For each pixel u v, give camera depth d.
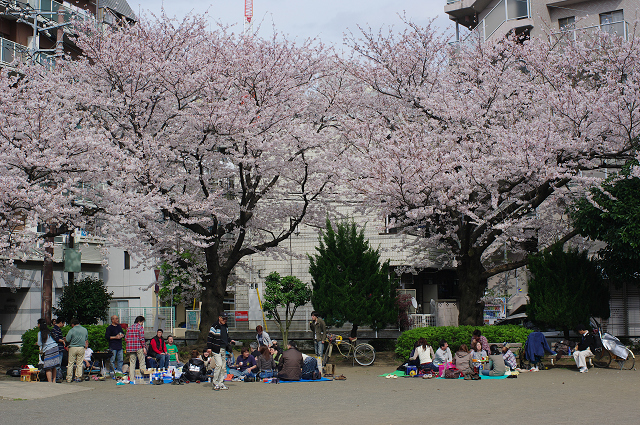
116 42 17.12
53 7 27.33
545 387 12.02
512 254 24.42
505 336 16.06
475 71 19.33
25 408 9.83
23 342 16.45
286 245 26.72
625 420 8.15
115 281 30.39
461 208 15.98
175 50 17.91
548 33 24.69
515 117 18.05
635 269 17.67
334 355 19.97
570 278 17.53
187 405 10.18
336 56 20.39
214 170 18.73
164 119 17.88
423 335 16.12
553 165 16.25
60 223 14.73
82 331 13.95
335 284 18.28
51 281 17.41
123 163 15.40
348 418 8.69
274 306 21.95
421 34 19.77
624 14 25.91
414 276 26.73
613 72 18.03
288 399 10.85
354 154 19.22
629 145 16.89
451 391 11.62
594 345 14.95
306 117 20.55
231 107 16.75
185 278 22.05
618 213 15.91
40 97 15.50
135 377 13.84
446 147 17.27
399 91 19.89
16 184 12.98
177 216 17.70
